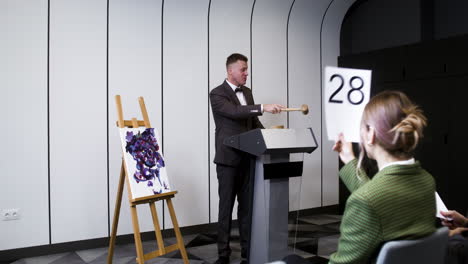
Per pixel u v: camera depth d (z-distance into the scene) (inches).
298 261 55.4
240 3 188.1
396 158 44.8
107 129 156.9
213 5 181.2
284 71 206.4
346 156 56.5
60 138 147.6
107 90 157.2
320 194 217.0
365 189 42.3
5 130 138.3
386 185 42.2
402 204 42.0
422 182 44.4
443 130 178.5
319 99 220.4
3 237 137.5
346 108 68.6
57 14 147.5
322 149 219.5
